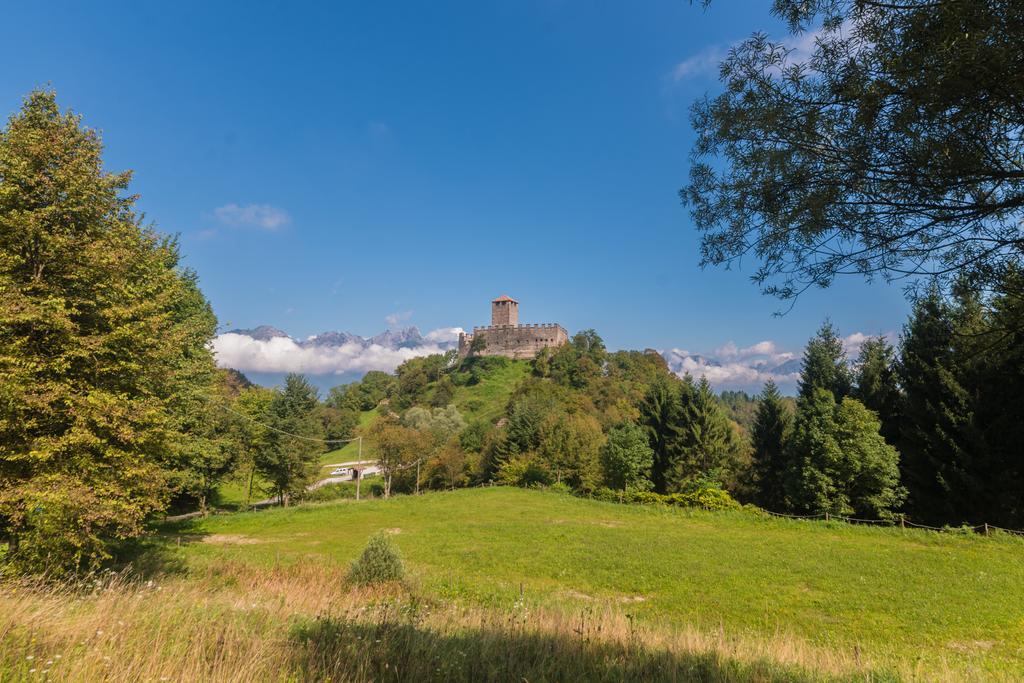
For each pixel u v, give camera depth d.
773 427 45.94
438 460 73.75
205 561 16.89
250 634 6.35
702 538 24.11
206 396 25.72
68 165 13.24
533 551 21.56
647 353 143.25
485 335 167.50
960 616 13.15
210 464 33.66
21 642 5.05
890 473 30.00
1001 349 4.70
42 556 11.13
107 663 4.72
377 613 8.51
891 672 7.48
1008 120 3.52
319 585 12.71
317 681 5.23
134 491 13.99
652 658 7.02
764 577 17.25
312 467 48.28
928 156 3.65
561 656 6.70
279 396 47.53
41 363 11.95
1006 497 26.84
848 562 18.86
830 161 4.14
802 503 33.38
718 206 4.60
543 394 97.38
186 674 4.80
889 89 3.66
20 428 11.75
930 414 30.44
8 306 11.37
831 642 11.47
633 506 35.31
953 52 3.21
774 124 4.09
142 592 8.25
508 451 66.69
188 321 25.88
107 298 13.56
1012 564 18.25
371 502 39.56
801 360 46.72
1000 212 3.88
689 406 53.22
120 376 13.81
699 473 50.25
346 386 170.12
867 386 38.69
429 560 20.36
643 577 17.41
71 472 11.95
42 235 12.46
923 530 23.81
